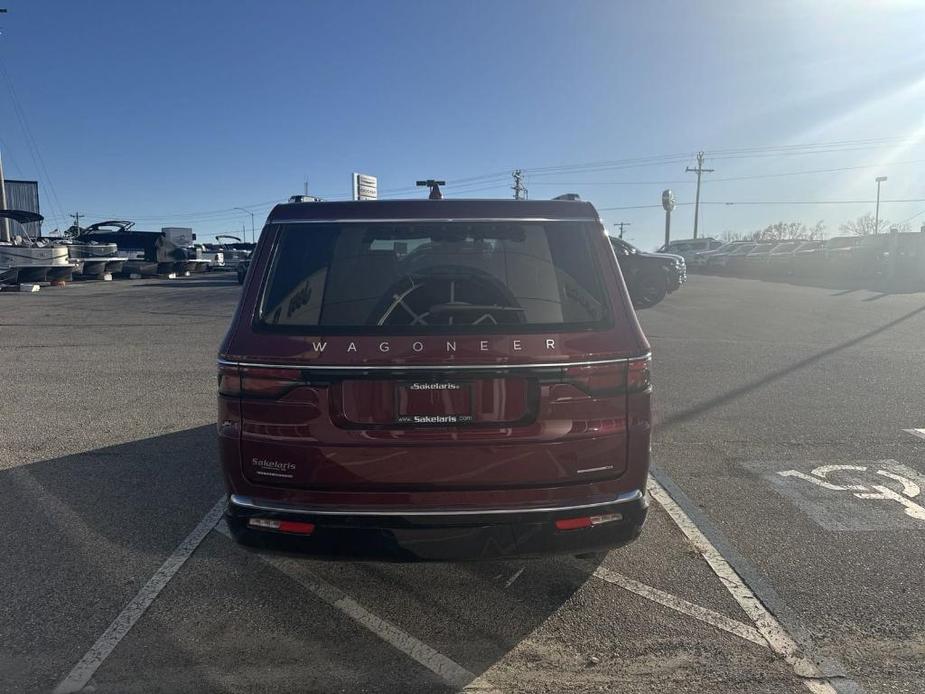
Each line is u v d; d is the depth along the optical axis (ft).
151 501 15.78
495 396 9.68
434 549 9.77
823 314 50.90
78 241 136.56
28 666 9.82
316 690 9.37
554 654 10.16
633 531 10.16
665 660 10.00
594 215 10.75
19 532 14.16
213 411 23.66
